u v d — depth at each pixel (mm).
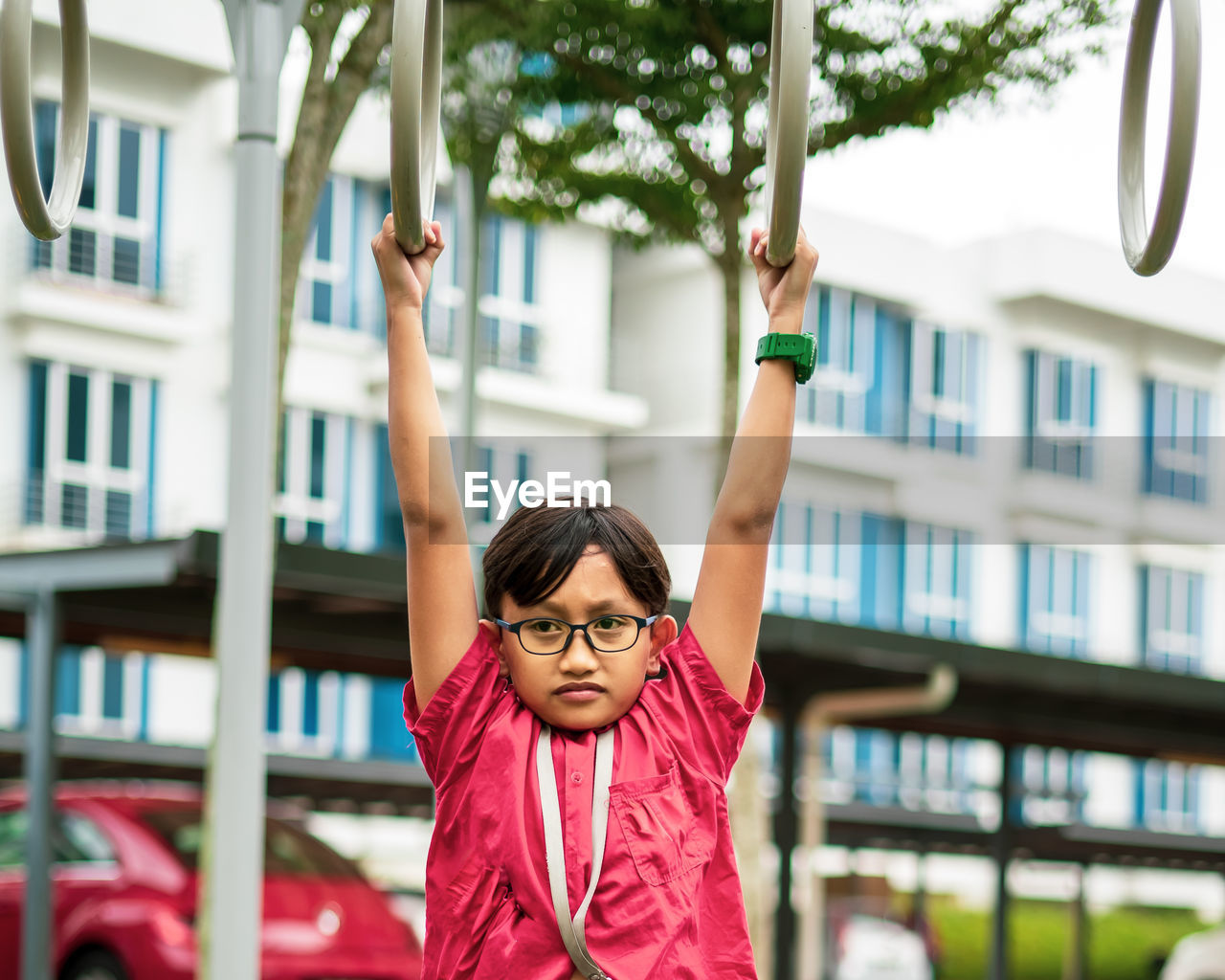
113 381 21031
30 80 2607
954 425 29047
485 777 2238
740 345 9391
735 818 9133
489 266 24328
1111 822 31125
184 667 22016
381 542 23219
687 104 9156
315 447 22859
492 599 2254
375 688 23797
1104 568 30625
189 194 21422
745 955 2262
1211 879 32031
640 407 24406
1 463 20234
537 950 2143
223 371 21719
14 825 9781
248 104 5695
